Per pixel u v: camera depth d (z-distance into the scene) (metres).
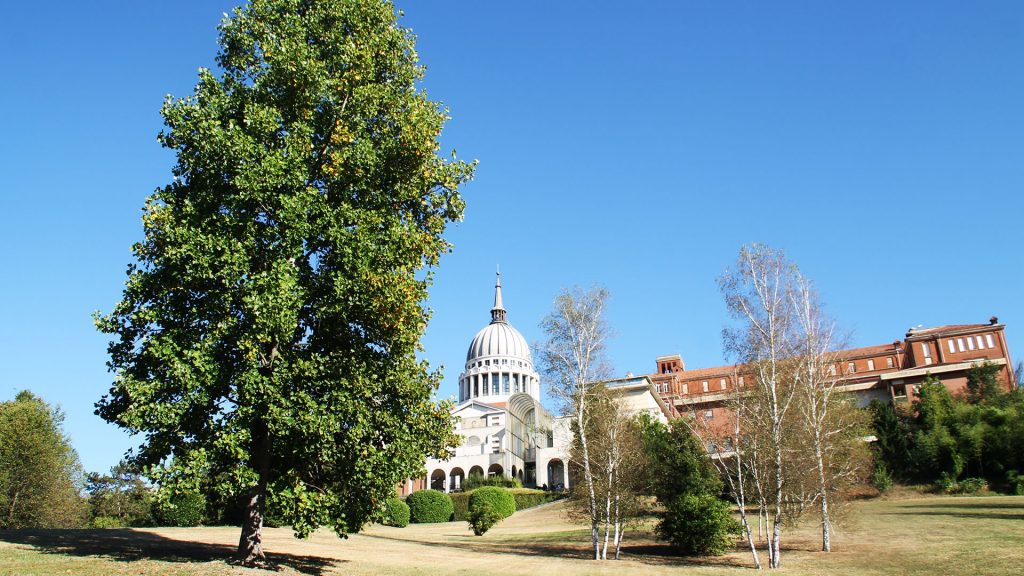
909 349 95.25
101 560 20.59
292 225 21.41
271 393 19.84
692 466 44.25
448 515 66.31
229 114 23.58
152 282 21.28
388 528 55.66
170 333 20.28
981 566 26.53
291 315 20.33
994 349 89.00
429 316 25.53
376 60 26.14
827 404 41.03
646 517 42.91
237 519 46.81
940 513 45.44
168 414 19.33
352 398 21.53
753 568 29.70
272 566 21.95
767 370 33.81
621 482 34.66
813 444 36.50
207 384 19.70
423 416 23.83
